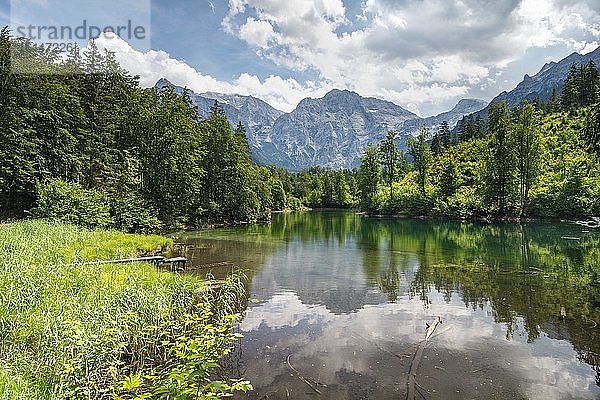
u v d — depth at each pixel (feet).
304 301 48.29
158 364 28.63
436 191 226.38
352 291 53.11
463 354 32.27
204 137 173.27
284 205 336.90
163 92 156.87
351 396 25.34
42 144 114.01
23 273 36.70
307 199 398.21
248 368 29.48
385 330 38.09
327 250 91.30
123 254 64.95
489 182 197.26
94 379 23.53
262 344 34.27
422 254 85.15
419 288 54.75
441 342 34.91
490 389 26.48
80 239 72.23
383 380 27.61
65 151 118.42
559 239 111.86
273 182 327.67
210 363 17.46
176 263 67.36
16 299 29.73
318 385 26.78
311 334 36.88
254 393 25.62
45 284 35.04
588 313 43.14
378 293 52.11
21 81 117.08
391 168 261.65
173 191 142.20
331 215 265.75
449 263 74.08
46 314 28.04
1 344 24.64
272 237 119.85
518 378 28.09
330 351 32.83
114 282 40.32
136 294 36.45
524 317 41.93
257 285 56.44
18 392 18.63
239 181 184.14
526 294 51.21
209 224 166.81
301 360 30.96
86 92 134.41
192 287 46.32
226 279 54.70
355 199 379.35
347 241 110.11
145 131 140.36
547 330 37.96
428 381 27.50
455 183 222.69
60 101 119.44
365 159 275.18
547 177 194.18
